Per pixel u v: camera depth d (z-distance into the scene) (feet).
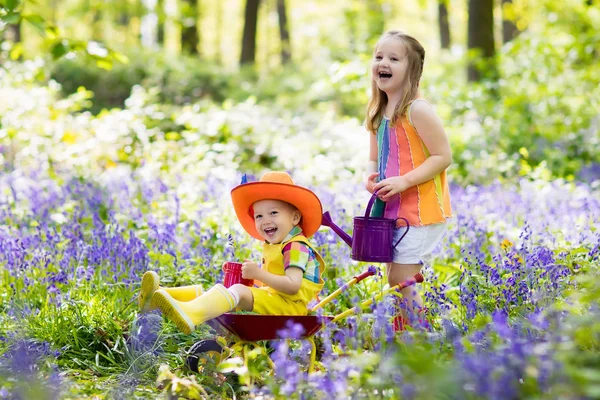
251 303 13.53
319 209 14.30
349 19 95.66
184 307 12.86
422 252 14.74
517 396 9.14
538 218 23.62
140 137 35.22
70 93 70.90
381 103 15.57
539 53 50.42
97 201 24.73
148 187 26.89
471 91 46.16
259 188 14.05
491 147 38.60
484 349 10.94
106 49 27.94
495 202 26.11
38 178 28.78
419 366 9.04
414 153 14.96
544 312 11.08
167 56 80.74
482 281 15.12
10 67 46.19
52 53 27.30
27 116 37.60
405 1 115.34
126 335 15.24
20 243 18.19
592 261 16.14
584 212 23.68
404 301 13.84
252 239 20.03
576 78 48.88
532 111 43.60
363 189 26.09
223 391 13.07
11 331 14.51
